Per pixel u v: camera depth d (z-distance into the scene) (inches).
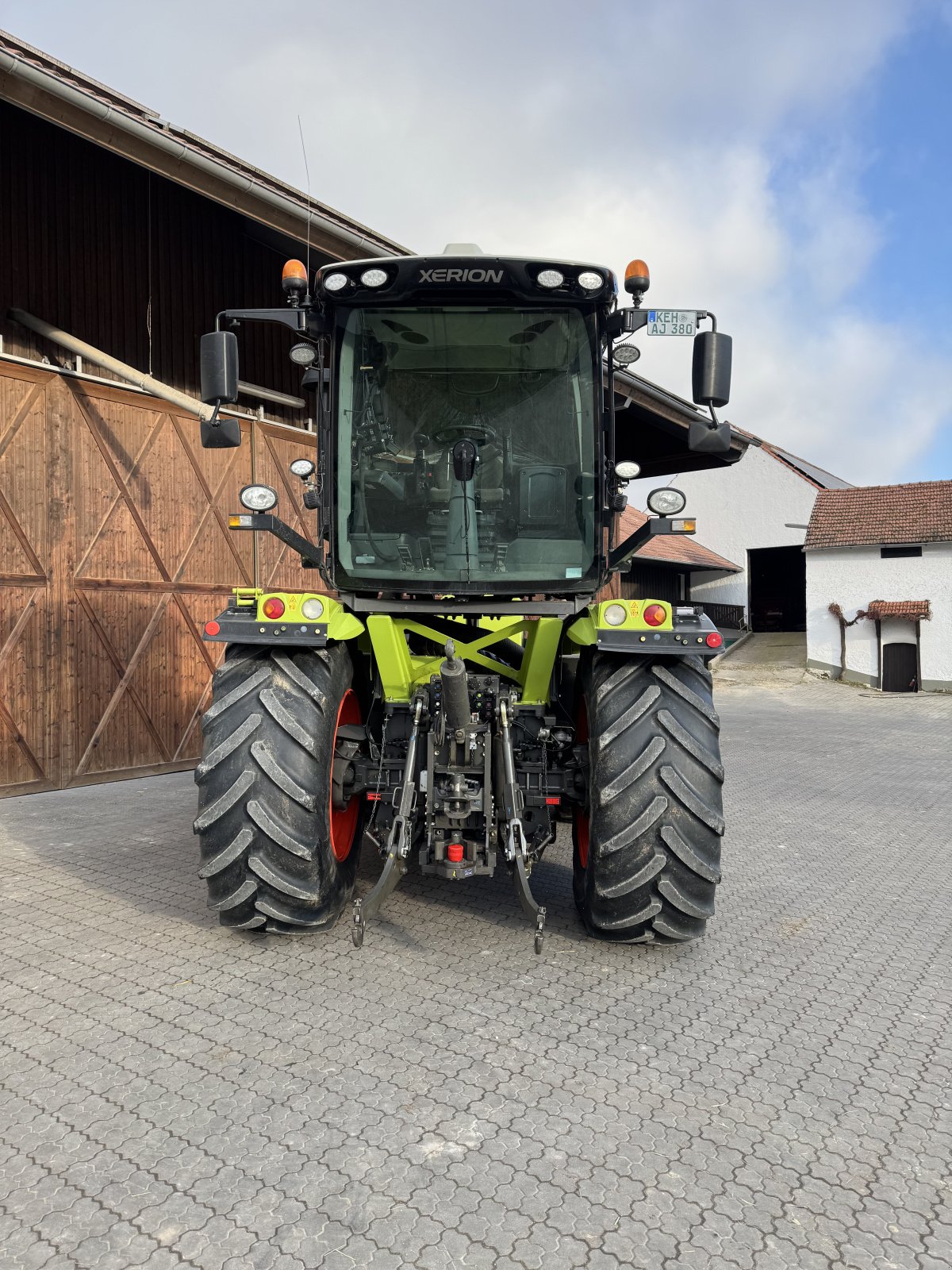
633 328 126.6
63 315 270.1
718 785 118.8
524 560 133.4
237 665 124.5
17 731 240.8
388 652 134.2
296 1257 63.1
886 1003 109.8
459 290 124.8
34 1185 71.0
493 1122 81.0
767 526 1263.5
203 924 133.3
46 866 165.6
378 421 132.5
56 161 269.0
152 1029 98.7
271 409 336.8
